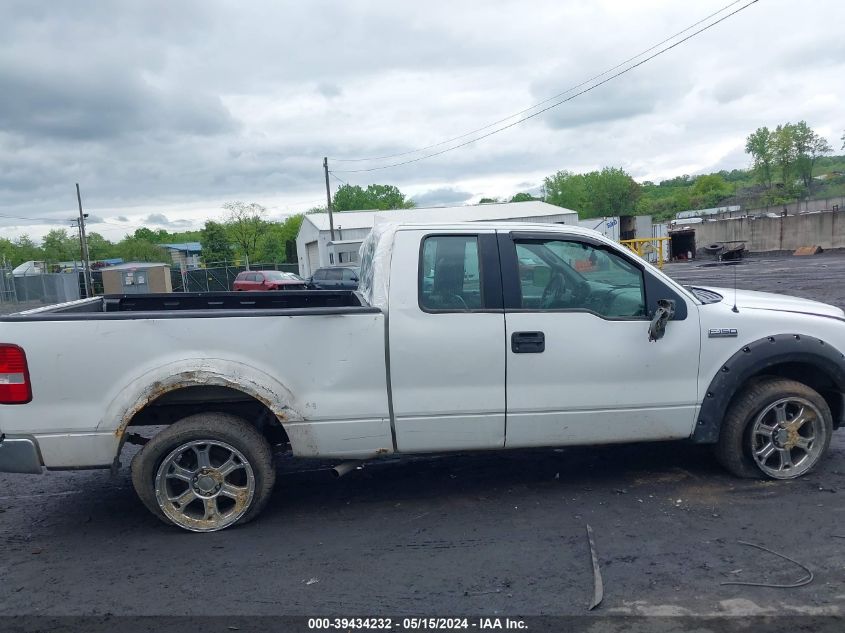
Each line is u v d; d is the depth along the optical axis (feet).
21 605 11.25
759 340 14.98
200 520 13.93
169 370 13.35
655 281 14.80
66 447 13.42
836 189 247.70
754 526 13.29
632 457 17.69
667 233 136.05
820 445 15.51
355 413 13.91
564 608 10.58
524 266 14.53
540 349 14.20
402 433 14.11
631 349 14.55
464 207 131.64
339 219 155.22
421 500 15.39
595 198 288.30
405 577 11.75
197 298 18.71
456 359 14.01
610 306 14.78
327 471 17.61
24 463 13.37
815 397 15.30
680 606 10.53
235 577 11.97
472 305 14.24
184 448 13.66
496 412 14.24
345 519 14.47
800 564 11.73
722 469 16.40
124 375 13.43
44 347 13.23
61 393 13.32
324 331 13.76
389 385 13.96
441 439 14.24
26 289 117.08
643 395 14.67
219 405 14.92
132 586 11.78
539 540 13.04
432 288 14.19
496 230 14.55
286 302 18.88
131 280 132.26
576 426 14.58
